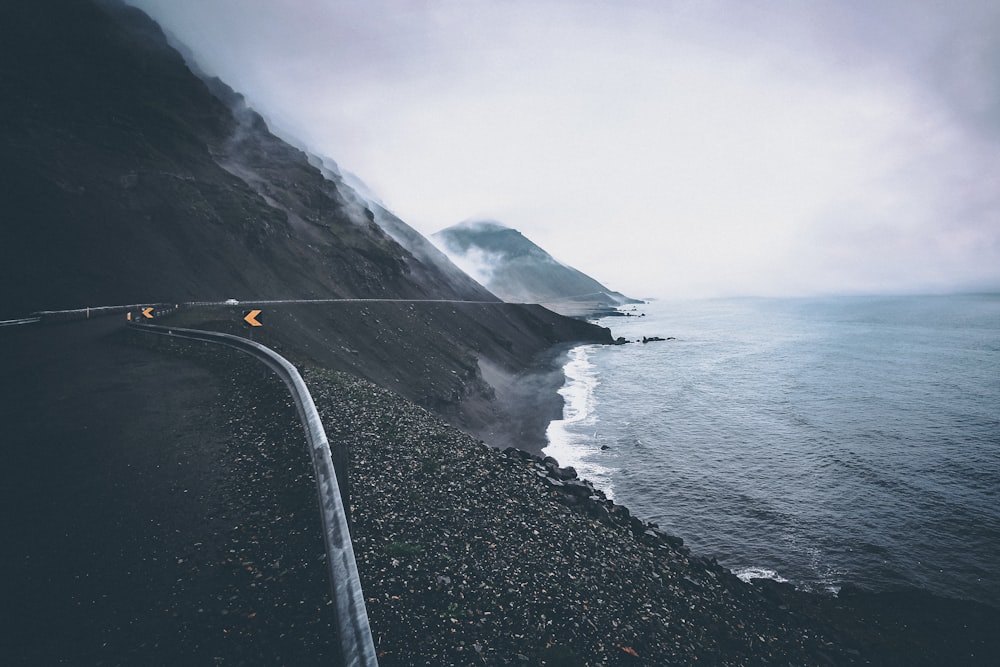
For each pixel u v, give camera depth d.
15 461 8.95
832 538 26.11
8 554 6.17
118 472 8.68
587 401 60.34
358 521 8.85
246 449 10.09
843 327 185.25
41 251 39.38
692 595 12.44
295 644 5.34
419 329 66.81
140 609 5.52
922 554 24.58
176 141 76.00
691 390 67.44
